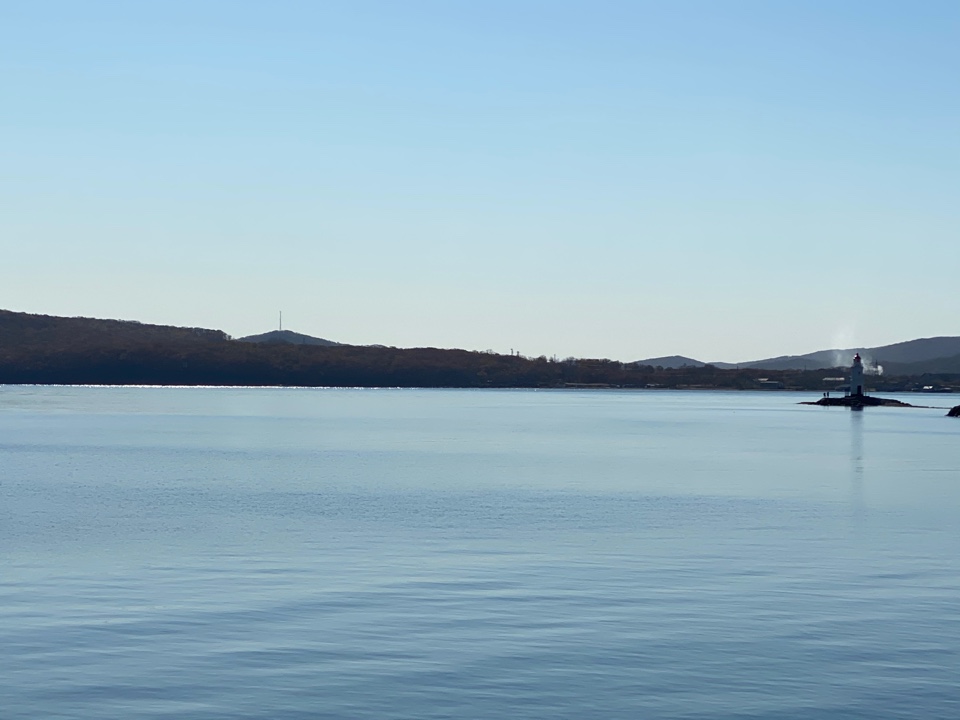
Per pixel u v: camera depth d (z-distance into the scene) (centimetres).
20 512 3866
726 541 3212
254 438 9106
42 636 1978
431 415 15362
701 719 1548
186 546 3061
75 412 15350
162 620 2108
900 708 1598
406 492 4653
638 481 5231
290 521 3647
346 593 2383
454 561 2827
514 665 1808
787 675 1758
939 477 5506
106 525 3512
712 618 2152
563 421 13588
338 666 1795
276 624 2081
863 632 2038
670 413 17425
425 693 1656
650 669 1789
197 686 1680
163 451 7388
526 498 4428
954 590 2444
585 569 2712
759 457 7069
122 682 1698
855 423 13325
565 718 1549
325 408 18188
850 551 3019
